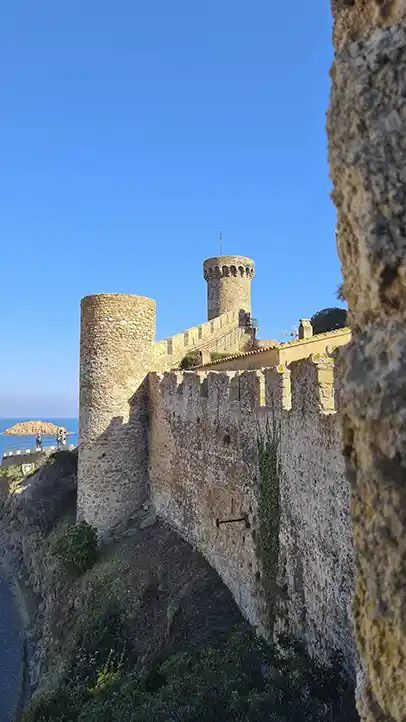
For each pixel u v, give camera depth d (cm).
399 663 216
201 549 1859
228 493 1636
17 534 3434
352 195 255
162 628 1510
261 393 1403
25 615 2517
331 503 919
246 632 1160
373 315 249
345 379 255
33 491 3588
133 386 2545
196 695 895
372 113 246
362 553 243
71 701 1332
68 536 2298
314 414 1016
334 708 815
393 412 220
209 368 2780
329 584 925
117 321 2522
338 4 294
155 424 2462
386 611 221
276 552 1253
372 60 249
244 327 4072
